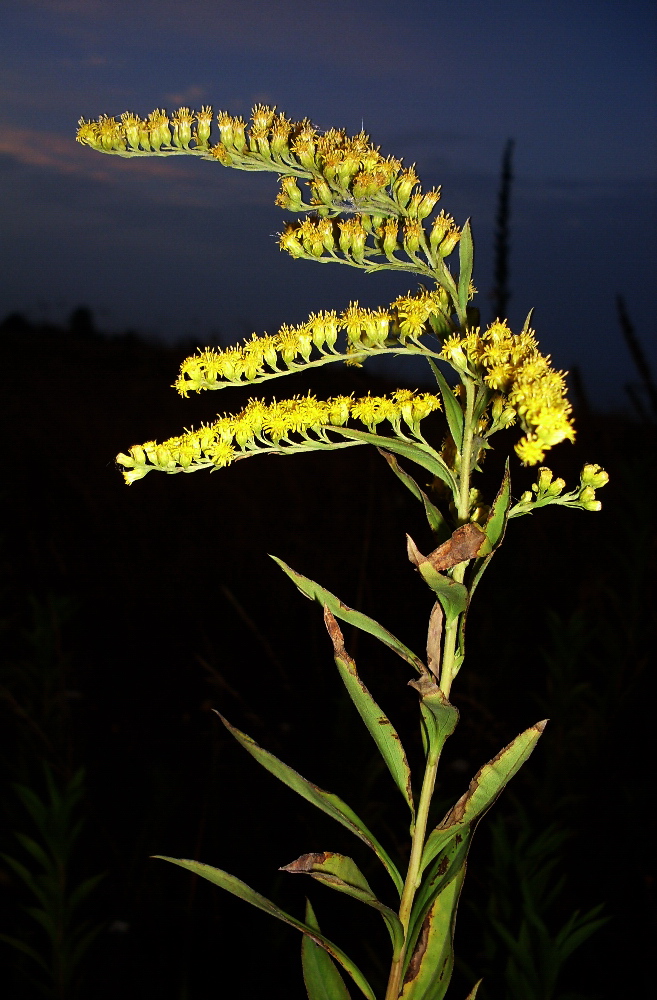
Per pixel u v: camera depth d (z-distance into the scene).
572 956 2.74
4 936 2.34
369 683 4.40
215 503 5.75
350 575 4.98
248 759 3.85
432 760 1.40
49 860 2.37
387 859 1.41
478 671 3.98
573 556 4.65
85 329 11.31
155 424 7.24
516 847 2.36
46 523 5.73
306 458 6.53
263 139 1.52
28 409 7.44
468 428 1.40
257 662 4.62
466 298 1.46
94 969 2.71
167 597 4.96
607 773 3.31
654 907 2.79
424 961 1.40
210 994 2.64
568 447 5.37
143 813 3.49
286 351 1.55
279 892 3.04
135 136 1.54
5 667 3.76
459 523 1.41
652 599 3.82
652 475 4.18
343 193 1.50
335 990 1.59
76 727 3.98
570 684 3.17
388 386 5.90
